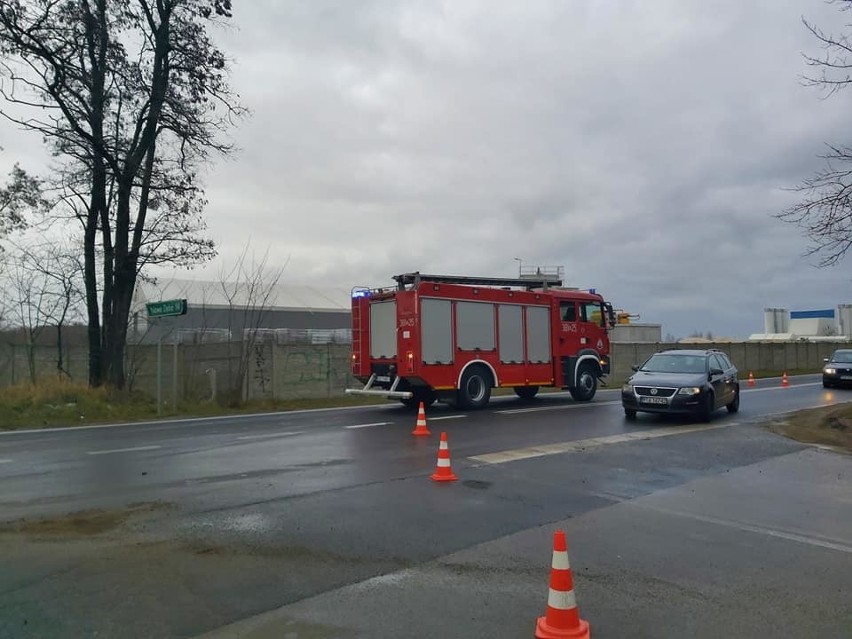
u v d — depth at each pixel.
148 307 17.88
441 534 6.31
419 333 16.50
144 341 23.91
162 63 20.55
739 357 43.03
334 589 4.92
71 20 18.44
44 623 4.29
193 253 21.39
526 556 5.71
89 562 5.47
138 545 5.92
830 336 74.56
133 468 9.62
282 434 13.24
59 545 5.92
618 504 7.56
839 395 23.56
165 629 4.22
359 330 17.97
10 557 5.59
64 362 24.84
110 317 20.45
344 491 8.05
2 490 8.16
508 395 23.45
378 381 17.59
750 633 4.24
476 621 4.38
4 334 24.17
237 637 4.11
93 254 20.64
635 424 14.55
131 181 20.14
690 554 5.83
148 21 20.31
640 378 15.40
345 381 23.27
